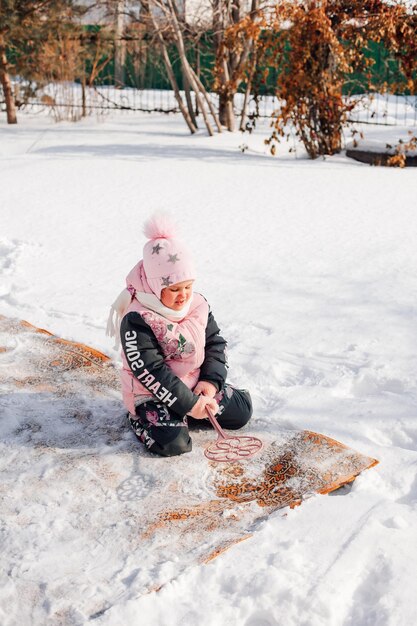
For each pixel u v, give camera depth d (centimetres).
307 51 1074
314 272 572
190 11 1521
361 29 1088
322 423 363
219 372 352
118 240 661
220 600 251
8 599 255
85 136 1386
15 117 1586
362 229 695
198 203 810
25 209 777
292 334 459
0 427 369
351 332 460
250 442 350
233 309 499
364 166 1083
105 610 247
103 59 2053
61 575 266
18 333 471
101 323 483
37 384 413
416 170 1038
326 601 247
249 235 678
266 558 269
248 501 309
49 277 564
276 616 243
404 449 340
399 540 277
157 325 337
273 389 398
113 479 326
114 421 376
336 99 1125
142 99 1934
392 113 1698
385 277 556
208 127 1363
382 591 255
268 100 1830
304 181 937
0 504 308
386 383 398
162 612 246
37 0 1495
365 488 311
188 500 311
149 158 1116
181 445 342
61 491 318
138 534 288
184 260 333
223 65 1370
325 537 280
